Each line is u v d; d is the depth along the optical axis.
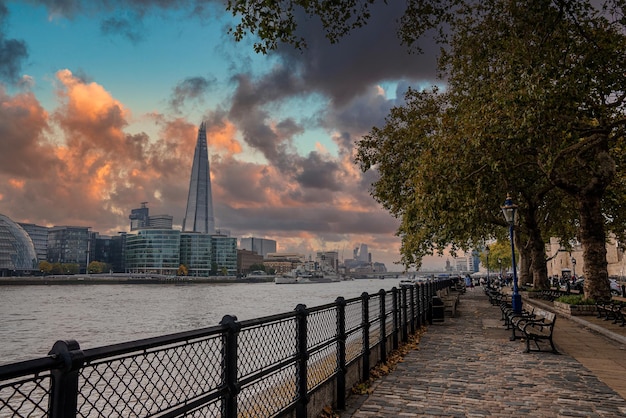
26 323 67.75
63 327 62.94
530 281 41.78
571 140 17.73
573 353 11.23
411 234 32.00
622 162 25.36
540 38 16.14
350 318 7.79
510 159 19.62
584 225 20.41
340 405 6.70
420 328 16.53
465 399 7.18
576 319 18.12
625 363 10.02
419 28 13.30
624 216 31.50
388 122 31.92
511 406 6.80
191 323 68.38
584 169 23.17
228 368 3.89
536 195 30.16
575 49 16.61
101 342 49.19
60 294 150.50
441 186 21.41
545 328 12.77
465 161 20.42
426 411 6.54
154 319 73.88
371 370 9.03
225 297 136.38
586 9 17.14
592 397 7.29
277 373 4.87
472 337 14.19
